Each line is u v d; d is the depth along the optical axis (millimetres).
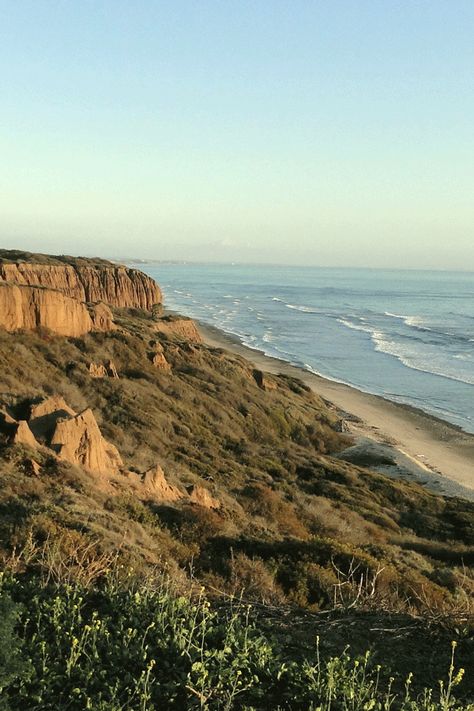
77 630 7449
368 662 7453
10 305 36812
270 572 12609
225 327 124562
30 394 26234
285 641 8062
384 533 24781
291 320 141875
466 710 6281
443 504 32094
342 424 49906
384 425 55000
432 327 132750
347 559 13555
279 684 6773
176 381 42188
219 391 43812
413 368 85250
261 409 44156
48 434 19391
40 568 9633
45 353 36188
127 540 12172
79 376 34750
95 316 44156
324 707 6121
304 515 24125
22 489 14555
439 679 7449
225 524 16125
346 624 8945
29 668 6148
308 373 79375
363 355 95312
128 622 7707
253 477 29547
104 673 6438
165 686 6359
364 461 41625
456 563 21734
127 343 43750
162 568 11273
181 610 8203
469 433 54344
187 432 33469
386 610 9586
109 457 20844
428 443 50344
